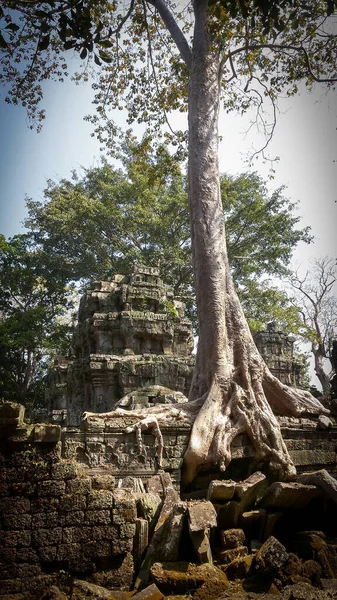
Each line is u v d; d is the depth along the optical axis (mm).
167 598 6012
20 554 6273
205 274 12656
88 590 6027
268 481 10648
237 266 33969
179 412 10750
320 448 11883
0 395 31734
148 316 19906
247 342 12344
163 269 32531
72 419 20141
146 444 9867
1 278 33969
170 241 33094
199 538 6965
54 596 5871
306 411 12406
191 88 14281
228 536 7676
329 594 5852
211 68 14312
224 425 10703
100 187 33719
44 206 35531
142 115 19703
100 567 6703
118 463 9508
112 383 18391
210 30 14367
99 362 18453
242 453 10797
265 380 12375
